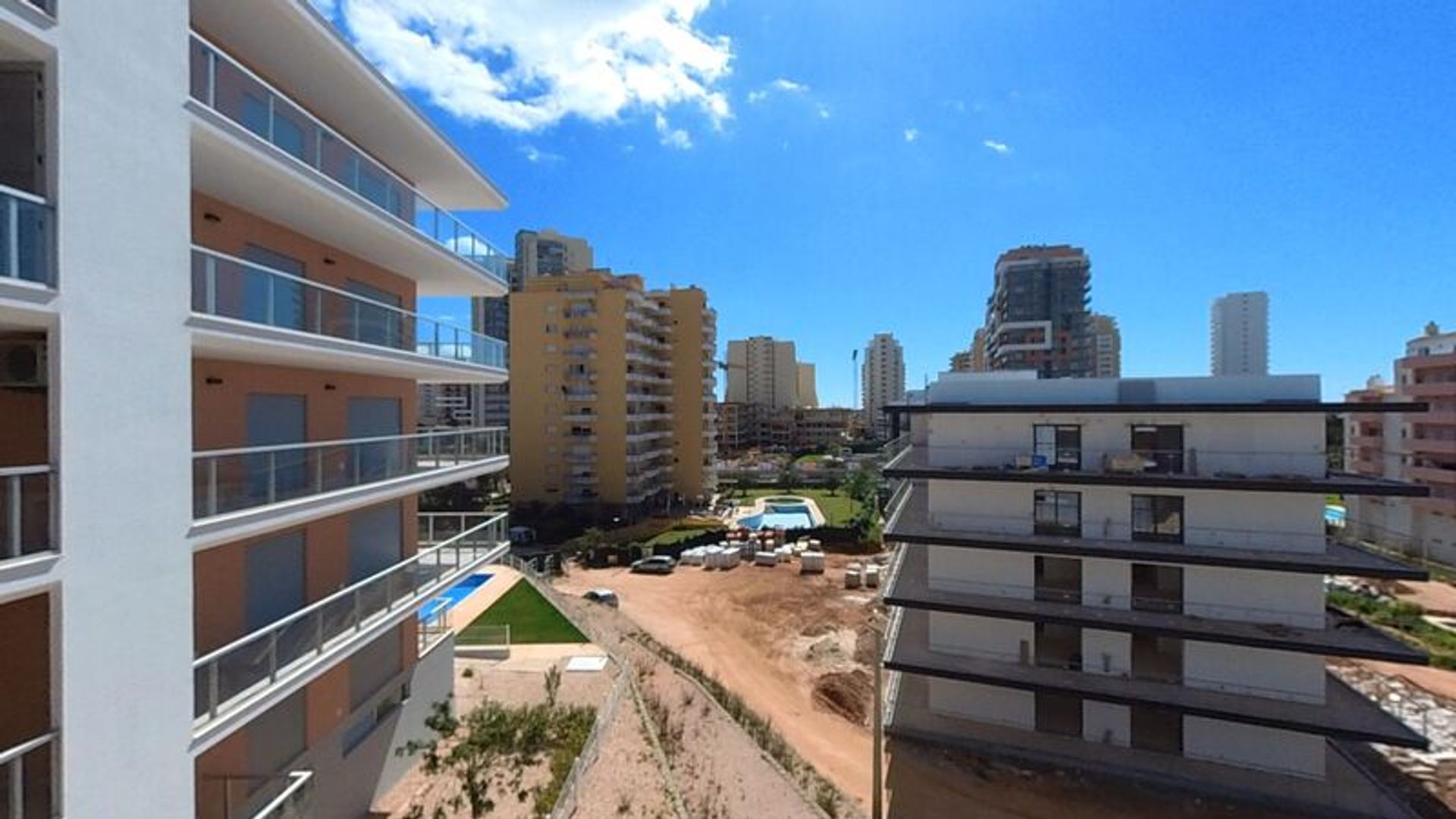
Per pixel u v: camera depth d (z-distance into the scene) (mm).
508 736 16203
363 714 13430
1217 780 17922
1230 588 18578
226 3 9609
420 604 13758
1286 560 17359
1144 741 19406
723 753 18156
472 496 66750
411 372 14594
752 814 15266
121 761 7133
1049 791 18062
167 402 7820
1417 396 46781
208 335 8516
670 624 34250
